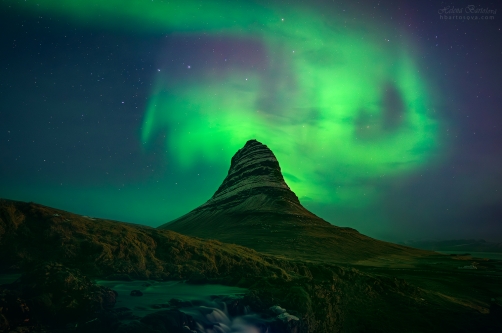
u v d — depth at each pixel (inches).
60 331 781.9
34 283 872.9
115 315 852.0
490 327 1434.5
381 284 1733.5
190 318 924.0
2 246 1172.5
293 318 1082.7
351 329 1343.5
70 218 1389.0
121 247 1343.5
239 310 1086.4
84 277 951.6
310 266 1731.1
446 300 1800.0
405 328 1389.0
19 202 1358.3
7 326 749.3
